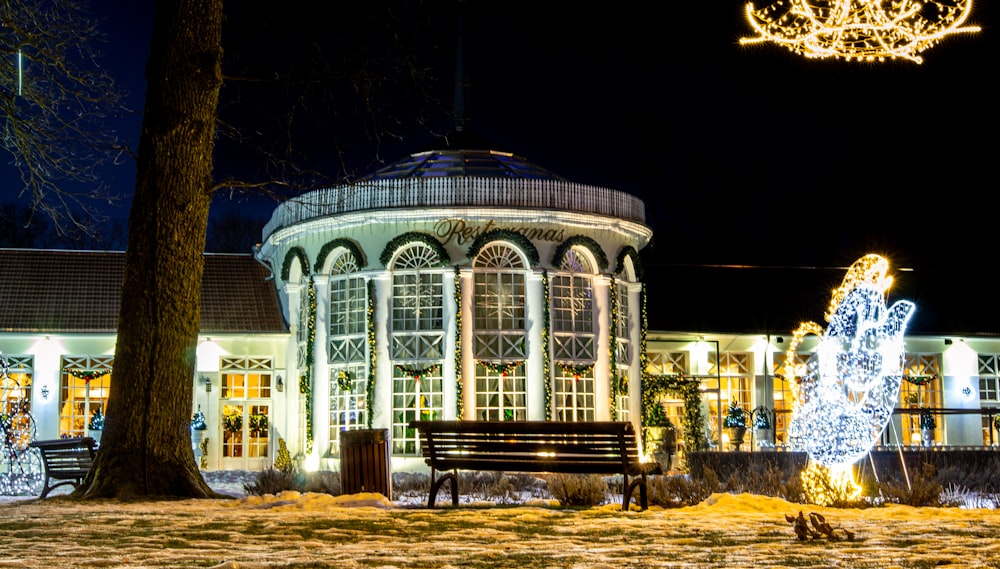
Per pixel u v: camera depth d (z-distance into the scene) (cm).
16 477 2198
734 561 637
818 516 774
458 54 3344
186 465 1421
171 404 1423
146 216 1439
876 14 1429
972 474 1800
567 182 3084
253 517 955
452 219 2992
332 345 3114
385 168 3419
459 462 1261
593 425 1182
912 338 3747
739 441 3400
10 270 3512
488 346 2989
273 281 3619
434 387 2978
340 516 959
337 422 3070
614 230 3164
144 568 608
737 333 3597
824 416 1697
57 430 3244
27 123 1778
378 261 3039
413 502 1584
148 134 1452
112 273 3609
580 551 693
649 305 3634
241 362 3419
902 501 1388
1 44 1739
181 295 1443
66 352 3297
